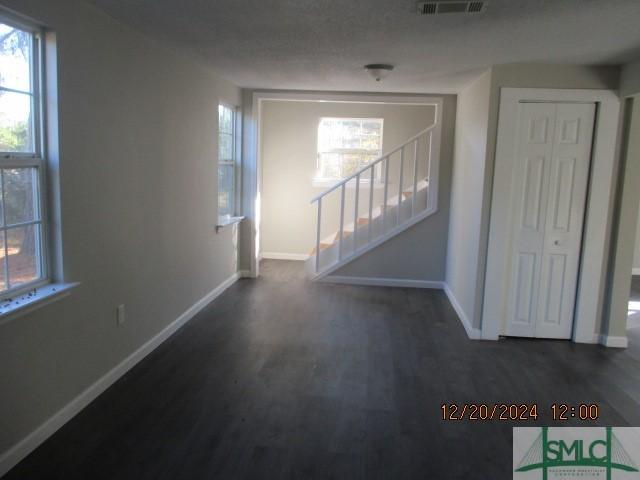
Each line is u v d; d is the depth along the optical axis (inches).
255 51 150.8
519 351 162.2
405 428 111.4
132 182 134.1
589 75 159.2
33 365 97.3
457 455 101.3
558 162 165.3
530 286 172.4
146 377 133.6
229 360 147.2
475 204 177.0
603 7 101.7
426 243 240.7
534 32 121.2
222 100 207.8
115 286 127.9
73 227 108.3
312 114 287.4
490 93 161.8
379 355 155.4
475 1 99.1
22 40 96.3
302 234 297.9
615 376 143.6
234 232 238.1
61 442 101.3
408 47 139.2
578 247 168.7
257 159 241.3
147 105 140.6
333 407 120.2
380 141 287.3
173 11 112.8
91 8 111.1
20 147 96.8
